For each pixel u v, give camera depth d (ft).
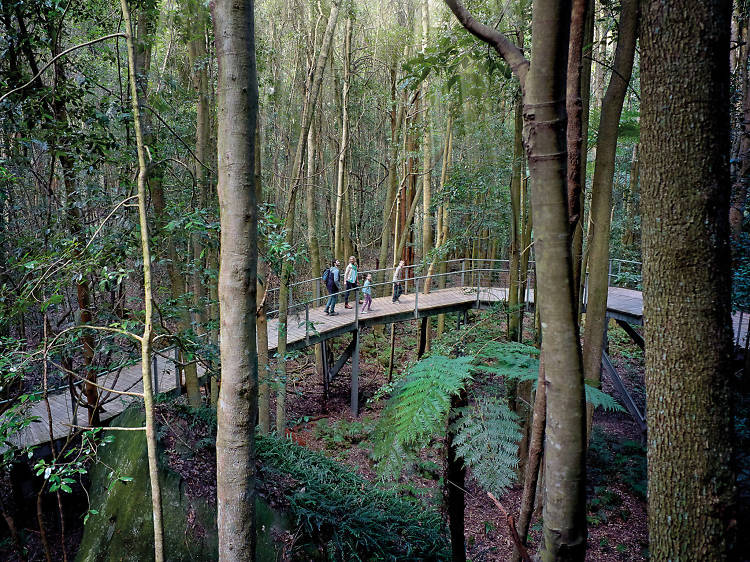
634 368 36.40
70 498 15.39
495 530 17.62
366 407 33.40
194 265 14.10
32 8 12.19
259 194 19.35
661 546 4.64
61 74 12.94
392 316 35.01
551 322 3.53
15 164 12.84
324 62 22.12
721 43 4.22
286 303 22.58
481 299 37.78
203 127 17.94
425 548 13.93
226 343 6.23
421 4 36.29
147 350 6.82
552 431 3.66
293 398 34.60
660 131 4.45
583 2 4.42
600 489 21.42
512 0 12.71
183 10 16.74
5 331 11.59
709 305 4.35
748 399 18.34
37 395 9.36
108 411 17.80
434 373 6.03
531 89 3.43
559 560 3.73
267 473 14.58
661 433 4.62
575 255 11.03
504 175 26.58
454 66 11.69
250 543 6.39
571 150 4.40
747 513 12.00
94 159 12.77
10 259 11.73
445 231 41.63
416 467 19.34
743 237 20.71
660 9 4.37
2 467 10.28
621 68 12.16
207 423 15.35
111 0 14.48
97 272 10.88
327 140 48.96
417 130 38.24
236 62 5.88
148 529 11.61
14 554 13.23
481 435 5.71
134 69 6.65
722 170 4.32
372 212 59.67
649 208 4.64
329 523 13.23
